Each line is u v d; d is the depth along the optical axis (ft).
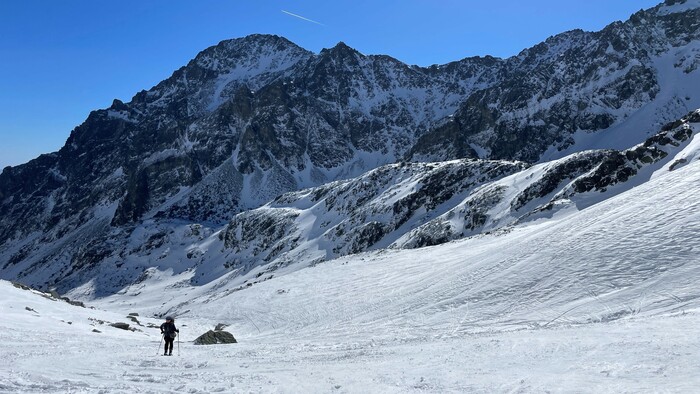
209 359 63.05
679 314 62.03
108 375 47.39
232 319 184.75
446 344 61.87
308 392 37.04
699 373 32.68
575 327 64.13
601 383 33.19
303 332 127.24
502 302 96.48
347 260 236.02
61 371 48.44
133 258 483.92
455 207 283.79
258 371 49.49
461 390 35.19
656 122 566.36
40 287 504.02
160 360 60.29
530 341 52.49
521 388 34.01
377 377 42.16
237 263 399.03
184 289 396.37
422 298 120.26
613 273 88.28
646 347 41.68
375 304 136.98
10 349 65.46
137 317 205.36
